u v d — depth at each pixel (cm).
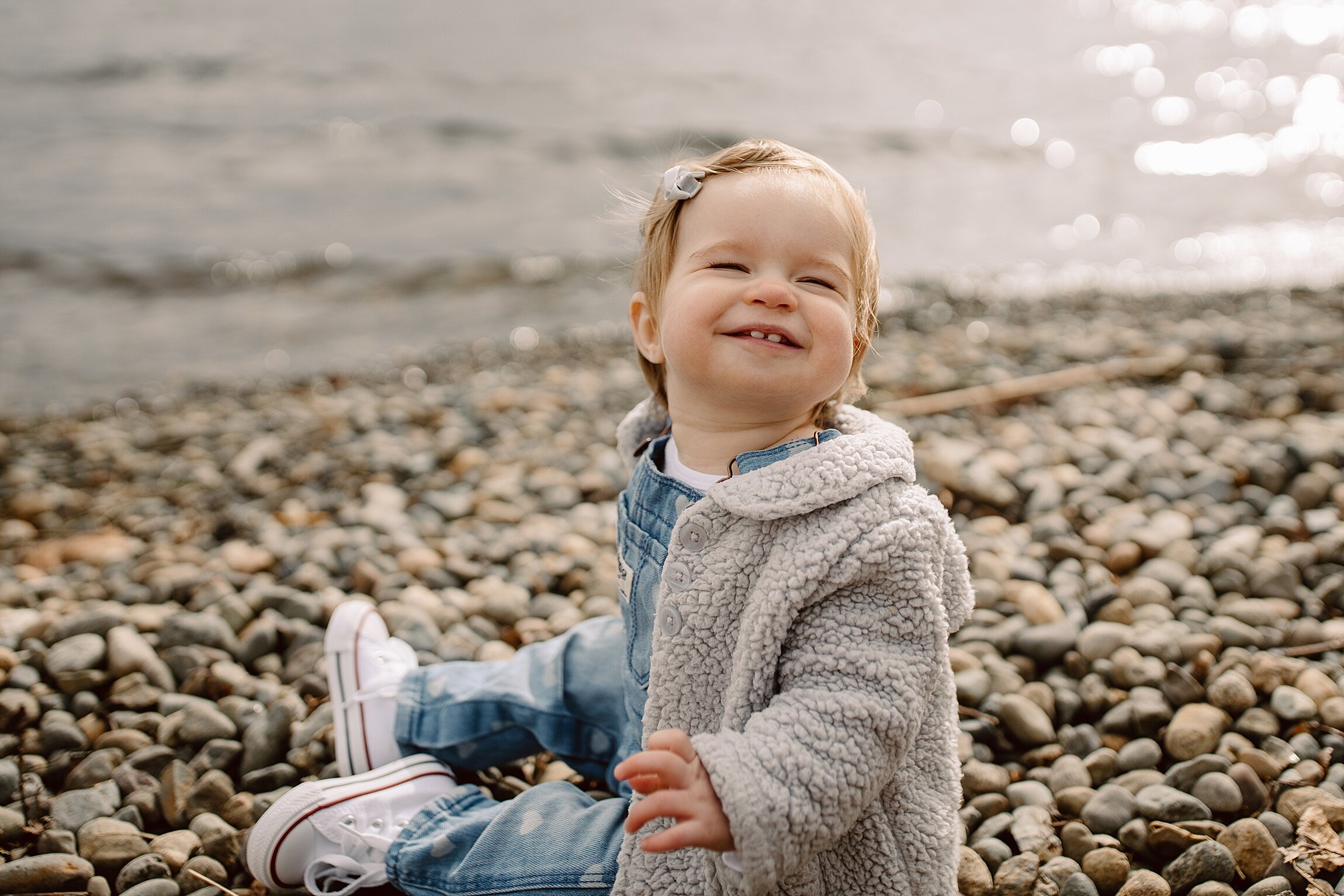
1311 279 693
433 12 1669
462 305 695
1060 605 258
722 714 145
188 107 1134
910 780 149
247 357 602
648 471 163
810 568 137
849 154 1077
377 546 319
